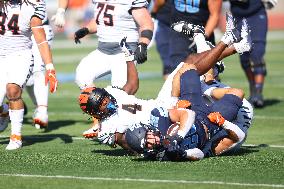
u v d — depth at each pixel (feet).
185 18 109.50
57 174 72.59
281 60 218.79
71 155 82.38
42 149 87.10
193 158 77.36
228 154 82.58
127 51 85.40
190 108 77.15
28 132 102.63
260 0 127.85
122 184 67.82
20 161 79.30
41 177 71.10
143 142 74.74
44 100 102.27
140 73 187.62
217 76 88.53
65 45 283.18
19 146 87.76
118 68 92.32
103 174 72.23
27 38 86.79
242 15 127.95
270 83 166.91
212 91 82.64
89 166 76.23
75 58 229.86
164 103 78.64
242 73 185.98
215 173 72.28
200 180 69.31
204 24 109.50
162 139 75.46
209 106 79.66
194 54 83.51
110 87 78.23
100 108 76.23
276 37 309.01
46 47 85.05
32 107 131.03
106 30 92.58
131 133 75.10
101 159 79.66
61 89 156.76
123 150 85.35
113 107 76.38
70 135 99.50
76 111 124.47
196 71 80.02
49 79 84.23
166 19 133.90
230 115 79.20
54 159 80.18
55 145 90.48
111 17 91.86
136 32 92.63
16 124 87.40
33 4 85.15
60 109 126.82
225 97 79.87
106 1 92.43
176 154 76.23
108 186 67.10
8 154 83.41
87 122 112.27
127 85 84.94
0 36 86.22
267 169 74.49
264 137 97.35
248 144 91.15
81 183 68.44
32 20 85.10
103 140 77.61
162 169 74.02
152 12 134.31
